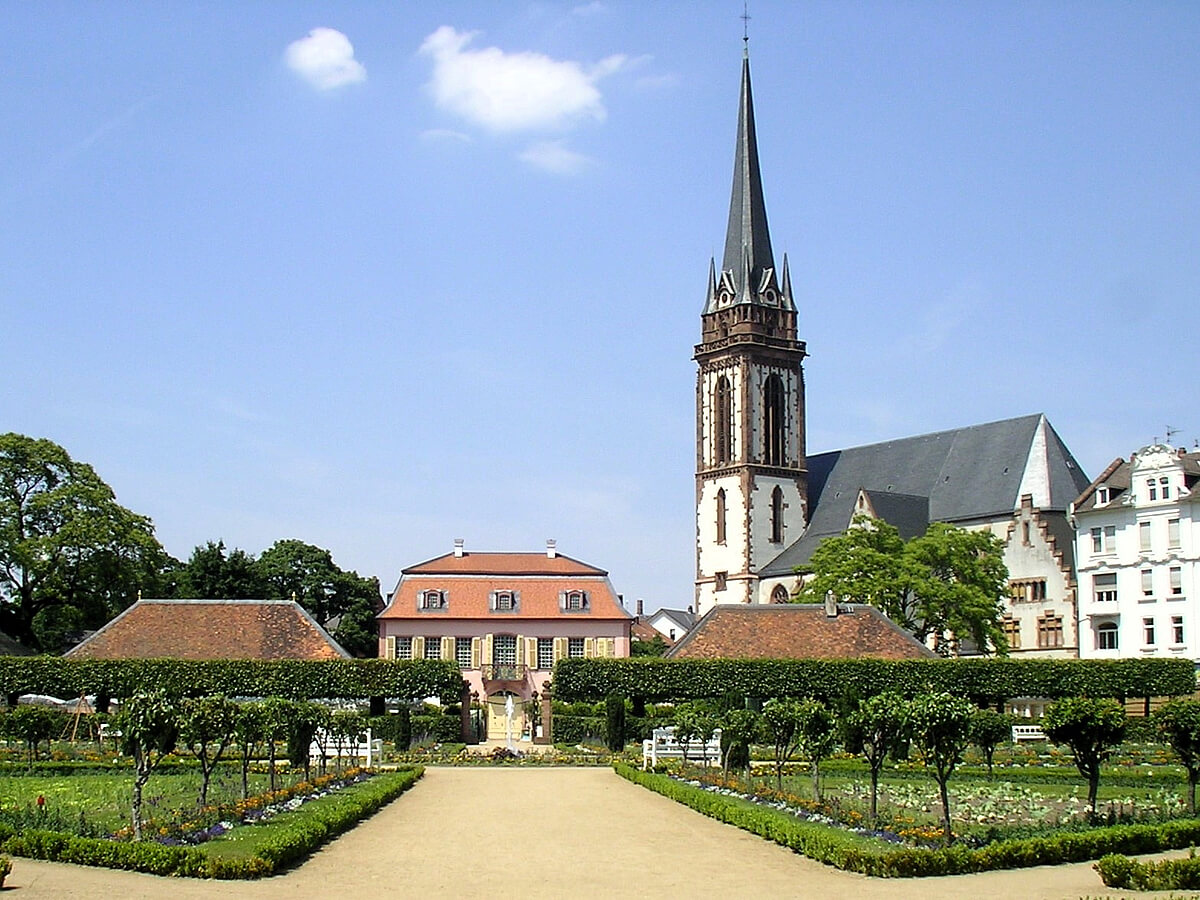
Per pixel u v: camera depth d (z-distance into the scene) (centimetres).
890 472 18638
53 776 7181
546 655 14050
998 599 14650
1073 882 3841
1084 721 4875
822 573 14225
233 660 11306
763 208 19625
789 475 19250
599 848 4597
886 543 14262
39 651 14925
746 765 6838
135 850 3869
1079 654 15112
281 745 8656
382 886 3800
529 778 7662
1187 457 14338
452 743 11019
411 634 13962
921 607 13888
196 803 5150
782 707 6575
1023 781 7069
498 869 4131
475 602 14100
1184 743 5197
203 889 3631
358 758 8238
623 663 11500
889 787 6544
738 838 4841
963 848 4106
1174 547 14000
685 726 7538
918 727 4381
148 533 14288
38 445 13725
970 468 17288
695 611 19650
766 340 19212
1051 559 15625
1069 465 16400
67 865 3884
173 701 4591
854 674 11525
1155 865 3744
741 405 19038
